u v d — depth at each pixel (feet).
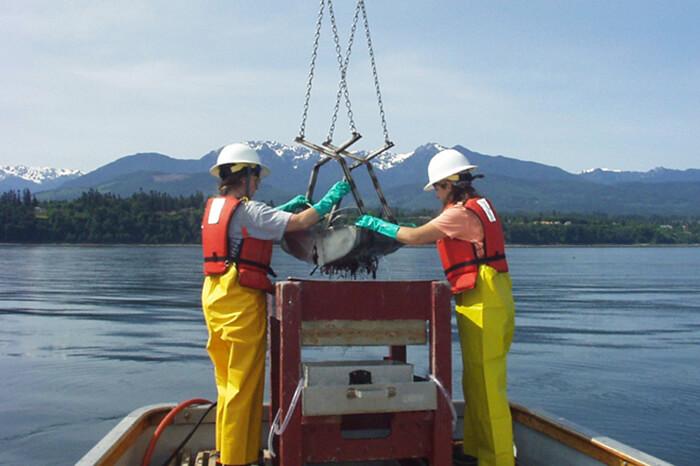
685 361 84.28
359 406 12.28
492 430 14.19
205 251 14.34
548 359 85.20
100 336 101.60
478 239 14.39
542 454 16.20
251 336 13.80
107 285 200.44
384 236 14.33
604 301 169.99
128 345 93.20
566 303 164.35
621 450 13.17
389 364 13.03
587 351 91.86
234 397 13.69
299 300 12.35
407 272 228.22
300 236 15.08
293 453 12.25
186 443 16.89
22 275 241.76
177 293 174.91
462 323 14.71
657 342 101.35
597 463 13.93
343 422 13.80
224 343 14.11
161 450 16.85
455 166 15.06
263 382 14.23
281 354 12.35
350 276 15.10
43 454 46.73
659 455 45.44
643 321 128.98
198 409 16.90
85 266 296.92
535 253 583.17
